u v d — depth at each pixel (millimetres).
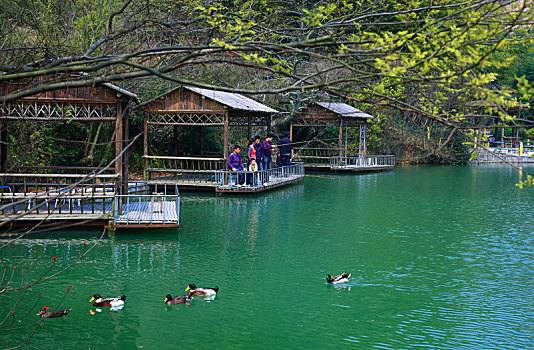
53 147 22766
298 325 9594
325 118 36688
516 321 9938
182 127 30953
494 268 13414
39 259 12805
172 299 10492
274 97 33656
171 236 15711
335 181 32969
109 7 17391
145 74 4934
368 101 4918
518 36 5066
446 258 14328
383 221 19547
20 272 11781
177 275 12148
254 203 22641
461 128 4902
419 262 13891
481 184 32656
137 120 28188
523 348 8758
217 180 25156
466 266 13562
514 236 17234
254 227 17641
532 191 29297
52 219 14672
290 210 21250
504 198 26453
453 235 17281
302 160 42156
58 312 9711
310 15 5719
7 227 14680
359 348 8648
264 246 15125
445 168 43781
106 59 5418
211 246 14844
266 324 9602
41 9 17656
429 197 26406
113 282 11508
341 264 13508
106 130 22750
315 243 15727
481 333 9367
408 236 17047
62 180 19828
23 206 15398
